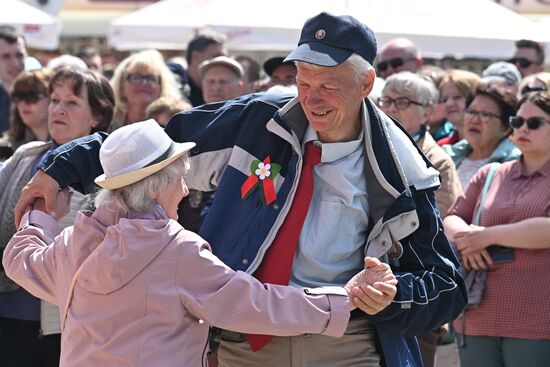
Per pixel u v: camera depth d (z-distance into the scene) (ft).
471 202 20.92
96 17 59.52
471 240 19.72
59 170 13.76
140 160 12.03
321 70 12.81
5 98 33.88
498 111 23.49
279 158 13.67
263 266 13.35
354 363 13.64
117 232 11.91
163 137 12.26
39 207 13.99
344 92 12.87
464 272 20.03
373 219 13.47
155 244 11.90
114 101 19.57
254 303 12.07
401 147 13.60
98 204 12.46
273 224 13.35
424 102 22.24
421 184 13.58
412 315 13.26
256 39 34.83
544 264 19.40
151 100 25.73
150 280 11.86
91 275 11.97
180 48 42.83
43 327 17.93
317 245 13.32
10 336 18.54
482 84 23.94
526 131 19.84
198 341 12.34
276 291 12.26
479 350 20.10
